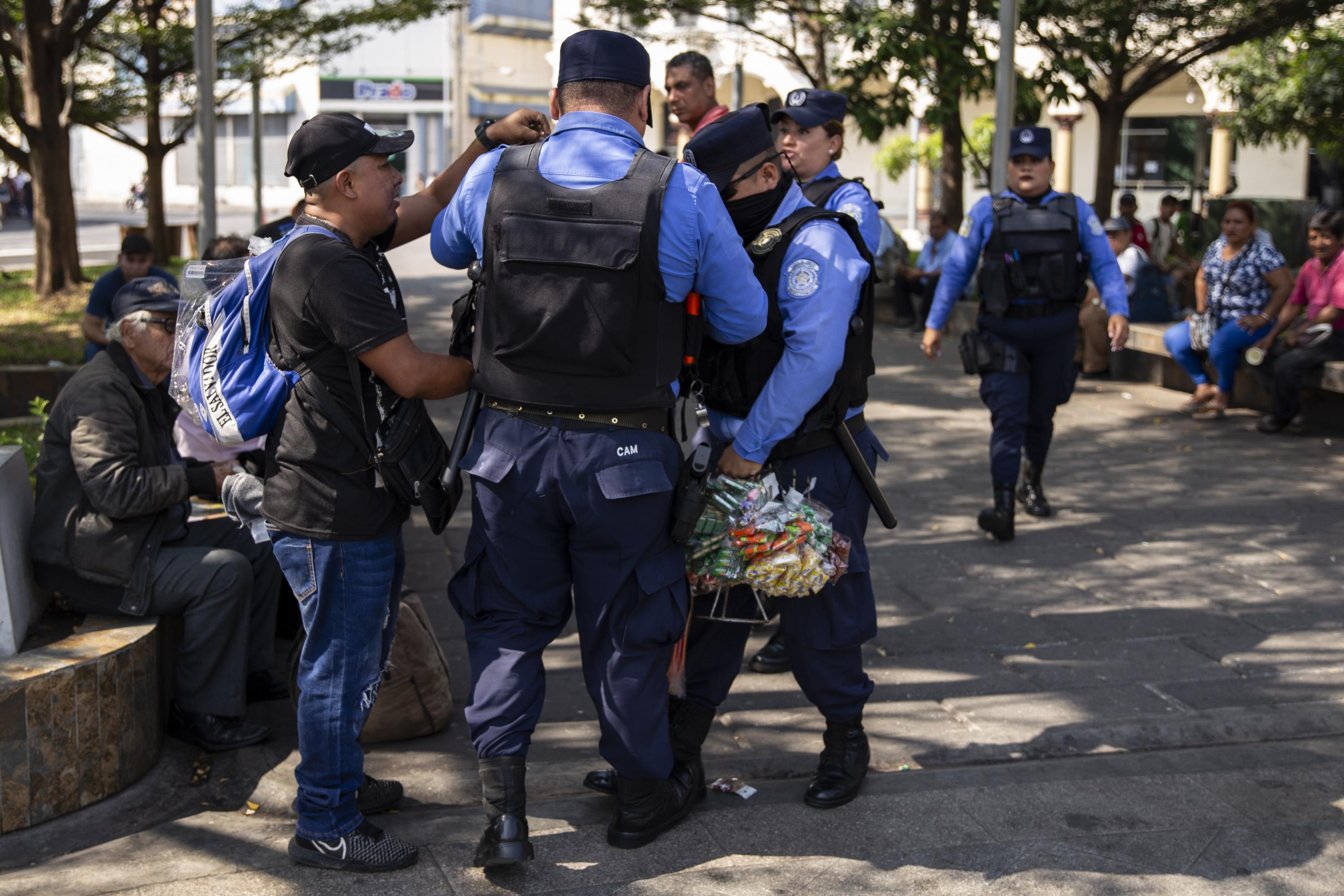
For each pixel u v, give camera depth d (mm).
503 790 2781
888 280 13898
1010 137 5500
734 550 2963
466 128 45656
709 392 3182
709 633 3230
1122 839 3049
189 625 3500
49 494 3438
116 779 3281
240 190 44062
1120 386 9594
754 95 29797
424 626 3689
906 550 5523
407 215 3223
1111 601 4844
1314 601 4797
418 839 3072
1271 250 7918
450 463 2889
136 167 46688
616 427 2766
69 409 3455
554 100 2898
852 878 2875
